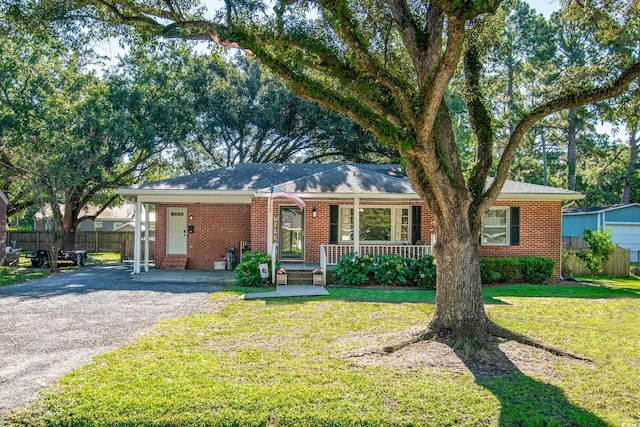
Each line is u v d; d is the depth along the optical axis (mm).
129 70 25000
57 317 8539
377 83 6875
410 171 7043
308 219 15508
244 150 30422
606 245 17203
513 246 15344
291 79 5746
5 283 13578
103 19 8453
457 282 6766
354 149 27844
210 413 4352
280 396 4727
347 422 4230
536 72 26938
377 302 10266
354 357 6090
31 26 8188
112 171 23219
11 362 5770
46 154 17719
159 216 17578
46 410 4371
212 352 6266
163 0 7922
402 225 15609
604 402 4715
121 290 12109
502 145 29891
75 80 22859
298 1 7695
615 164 32719
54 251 17500
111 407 4422
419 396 4789
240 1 7184
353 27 5598
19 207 24812
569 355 6199
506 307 9844
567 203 36562
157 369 5484
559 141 33906
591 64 7559
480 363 5852
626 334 7438
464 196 6824
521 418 4324
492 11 4770
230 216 17656
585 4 8156
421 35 6715
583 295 11859
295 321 8258
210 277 14867
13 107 21641
